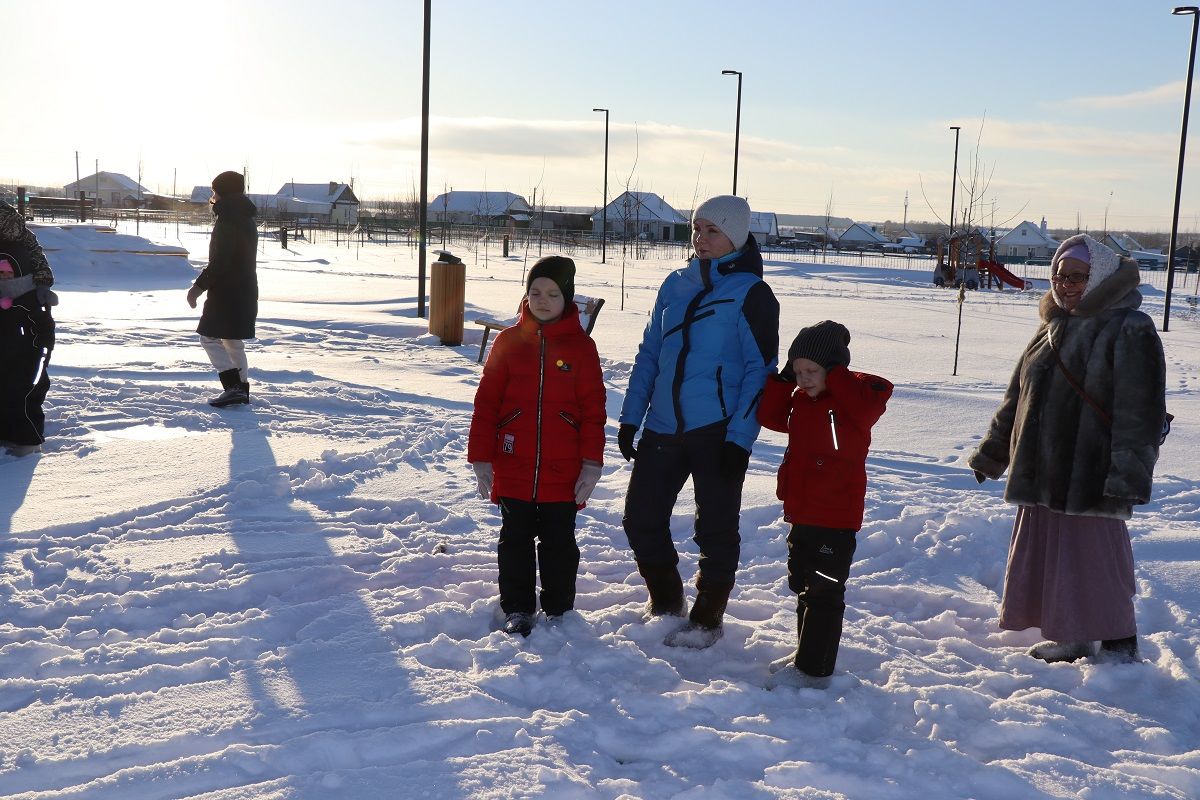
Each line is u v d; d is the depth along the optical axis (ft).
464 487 19.89
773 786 9.24
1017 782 9.41
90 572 14.44
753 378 12.17
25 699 10.43
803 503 11.61
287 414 26.18
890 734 10.55
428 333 47.67
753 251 12.86
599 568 15.81
